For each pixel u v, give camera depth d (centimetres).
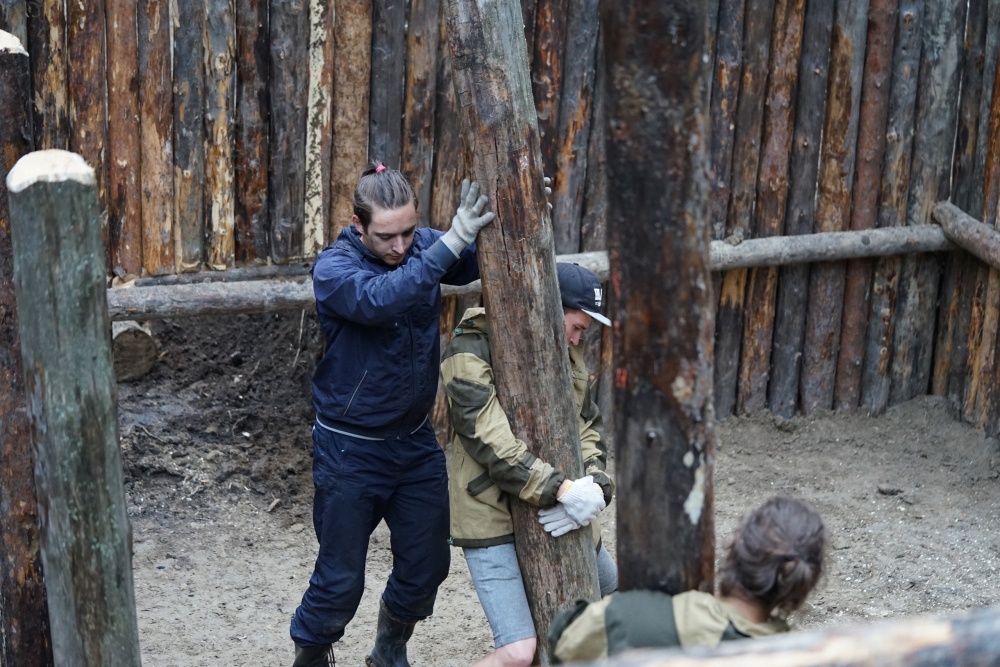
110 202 551
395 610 437
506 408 359
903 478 645
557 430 360
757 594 245
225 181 564
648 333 243
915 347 702
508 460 352
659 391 245
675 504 251
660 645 244
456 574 550
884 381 698
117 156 546
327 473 404
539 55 597
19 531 308
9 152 299
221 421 634
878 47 648
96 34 529
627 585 262
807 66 642
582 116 611
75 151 539
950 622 158
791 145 655
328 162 581
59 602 282
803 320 684
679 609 247
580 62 602
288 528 577
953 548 576
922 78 661
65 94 532
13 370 300
